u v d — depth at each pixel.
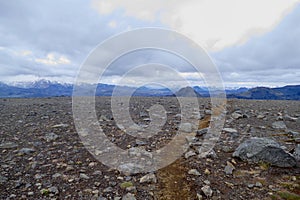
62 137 2.77
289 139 2.64
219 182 1.77
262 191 1.65
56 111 4.41
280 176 1.83
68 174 1.87
